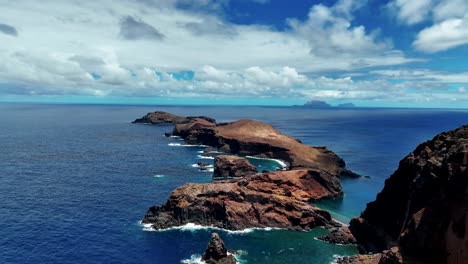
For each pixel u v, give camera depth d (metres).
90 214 106.56
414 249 64.88
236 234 95.25
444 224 61.59
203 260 80.00
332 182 130.62
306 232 97.94
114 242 88.81
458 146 68.94
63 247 85.38
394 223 84.31
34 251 82.94
